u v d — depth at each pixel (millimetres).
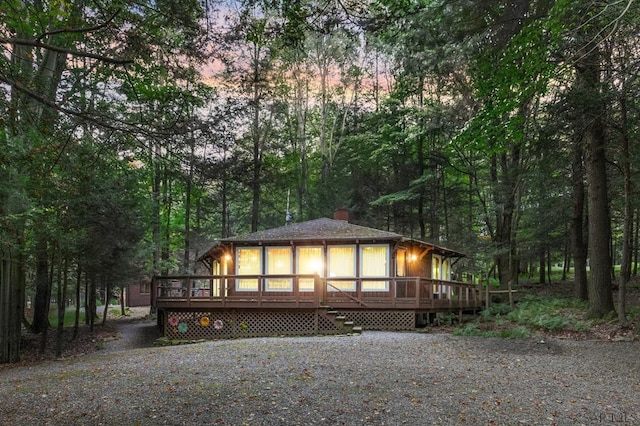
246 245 21297
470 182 33156
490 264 36344
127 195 16766
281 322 16984
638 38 12180
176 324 17578
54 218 13016
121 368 10125
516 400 6980
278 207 44219
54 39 8039
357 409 6578
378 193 35656
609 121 14062
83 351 16172
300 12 6488
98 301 42562
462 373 8836
